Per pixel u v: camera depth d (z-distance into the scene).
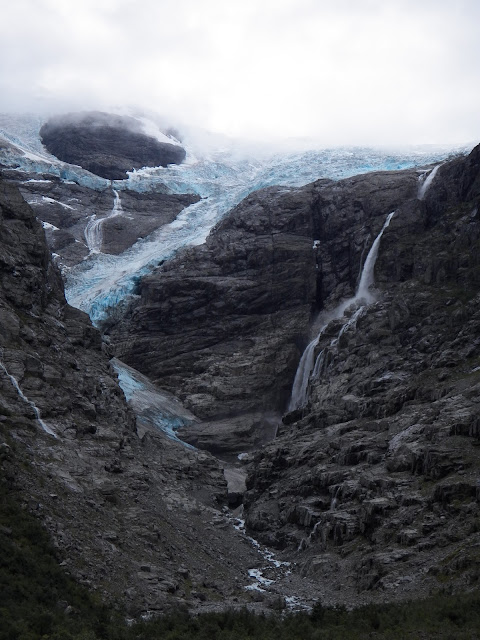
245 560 70.31
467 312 101.94
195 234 199.62
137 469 74.62
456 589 50.81
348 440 85.50
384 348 109.88
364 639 42.72
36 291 87.31
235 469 113.25
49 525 54.03
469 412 73.62
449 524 60.38
